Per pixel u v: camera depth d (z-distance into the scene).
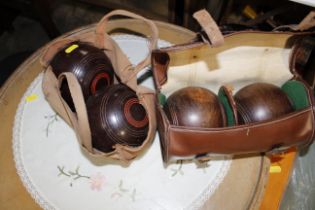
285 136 0.57
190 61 0.64
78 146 0.69
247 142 0.57
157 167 0.67
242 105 0.61
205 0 1.15
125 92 0.63
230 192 0.66
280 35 0.61
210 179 0.67
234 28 0.70
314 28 0.59
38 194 0.64
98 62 0.66
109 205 0.64
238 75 0.69
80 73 0.64
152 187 0.66
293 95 0.63
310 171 0.94
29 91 0.77
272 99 0.60
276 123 0.55
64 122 0.72
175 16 1.27
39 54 0.82
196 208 0.64
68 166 0.67
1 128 0.72
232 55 0.65
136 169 0.67
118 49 0.69
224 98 0.63
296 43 0.64
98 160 0.68
